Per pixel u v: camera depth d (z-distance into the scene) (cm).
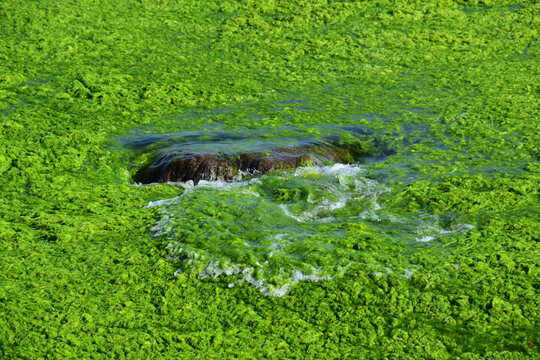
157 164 1068
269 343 634
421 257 752
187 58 1606
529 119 1232
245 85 1471
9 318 657
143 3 1875
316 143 1136
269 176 1009
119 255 781
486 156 1084
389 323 660
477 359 606
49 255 781
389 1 1917
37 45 1578
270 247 773
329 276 719
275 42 1719
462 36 1734
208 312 681
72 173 1030
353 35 1759
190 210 883
